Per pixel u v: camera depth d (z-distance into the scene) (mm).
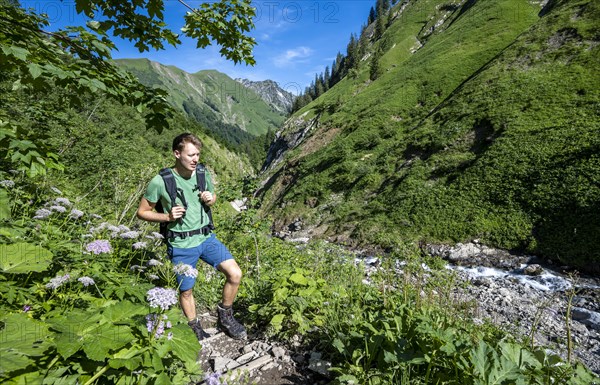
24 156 2635
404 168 28047
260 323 4168
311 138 56500
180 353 1857
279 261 7195
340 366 2930
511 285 10391
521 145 21250
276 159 83812
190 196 3227
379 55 106125
